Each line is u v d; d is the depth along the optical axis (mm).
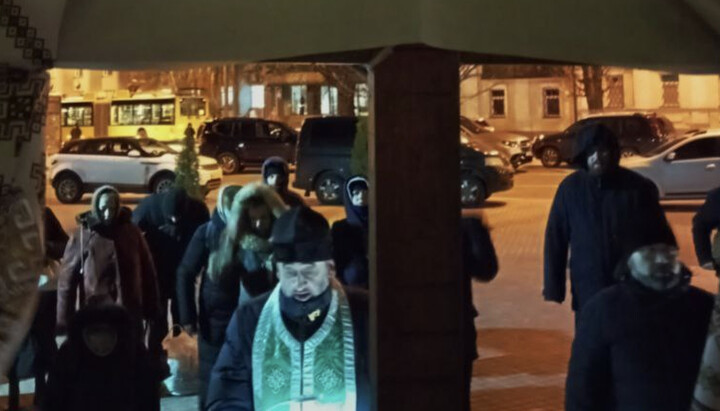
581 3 2350
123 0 2289
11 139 2109
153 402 4367
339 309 2918
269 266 4645
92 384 4129
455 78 2836
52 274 5680
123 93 35844
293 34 2277
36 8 2152
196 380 6824
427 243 2850
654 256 2941
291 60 2873
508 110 43906
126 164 21875
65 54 2264
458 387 2877
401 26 2203
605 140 4445
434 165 2844
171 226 6578
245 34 2289
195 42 2293
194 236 5309
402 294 2852
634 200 4434
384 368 2846
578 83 38719
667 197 18094
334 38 2262
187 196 6680
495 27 2281
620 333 2943
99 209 5777
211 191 22484
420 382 2861
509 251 13438
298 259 2826
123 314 4199
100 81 40312
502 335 8156
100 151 22203
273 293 2965
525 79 42906
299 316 2877
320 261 2844
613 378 2992
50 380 4184
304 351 2885
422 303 2852
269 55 2289
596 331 3002
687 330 2900
